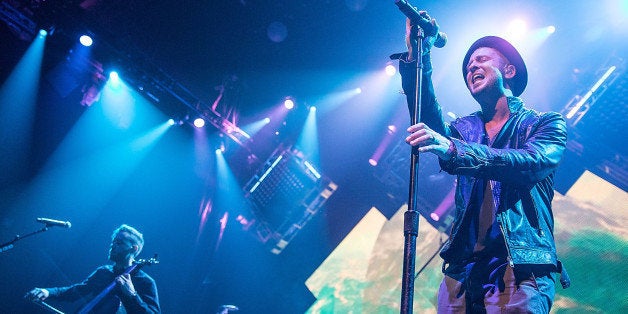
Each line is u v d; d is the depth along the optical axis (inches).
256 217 342.6
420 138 67.9
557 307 236.2
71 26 308.8
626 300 226.2
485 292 73.5
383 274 292.4
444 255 80.9
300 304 309.3
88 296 206.4
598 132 257.6
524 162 69.3
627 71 258.1
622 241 235.9
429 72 88.9
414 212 66.8
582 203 249.9
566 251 243.6
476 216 79.3
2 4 298.4
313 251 319.6
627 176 247.0
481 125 88.9
